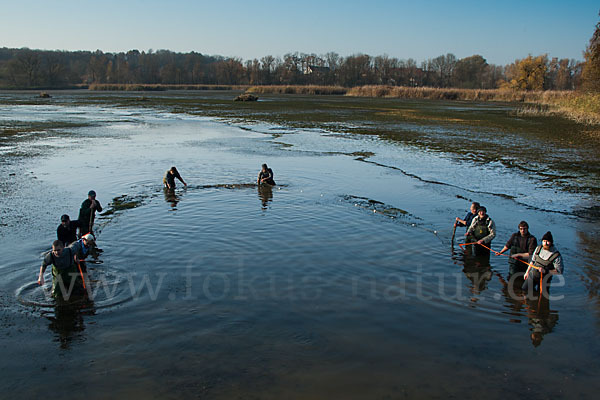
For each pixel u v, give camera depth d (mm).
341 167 24094
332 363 7020
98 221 14086
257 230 13453
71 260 9195
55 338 7680
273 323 8219
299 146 31953
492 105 83625
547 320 8578
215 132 40750
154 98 102375
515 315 8766
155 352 7262
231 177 21125
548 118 54156
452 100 105375
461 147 31578
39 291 9383
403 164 25188
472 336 7945
